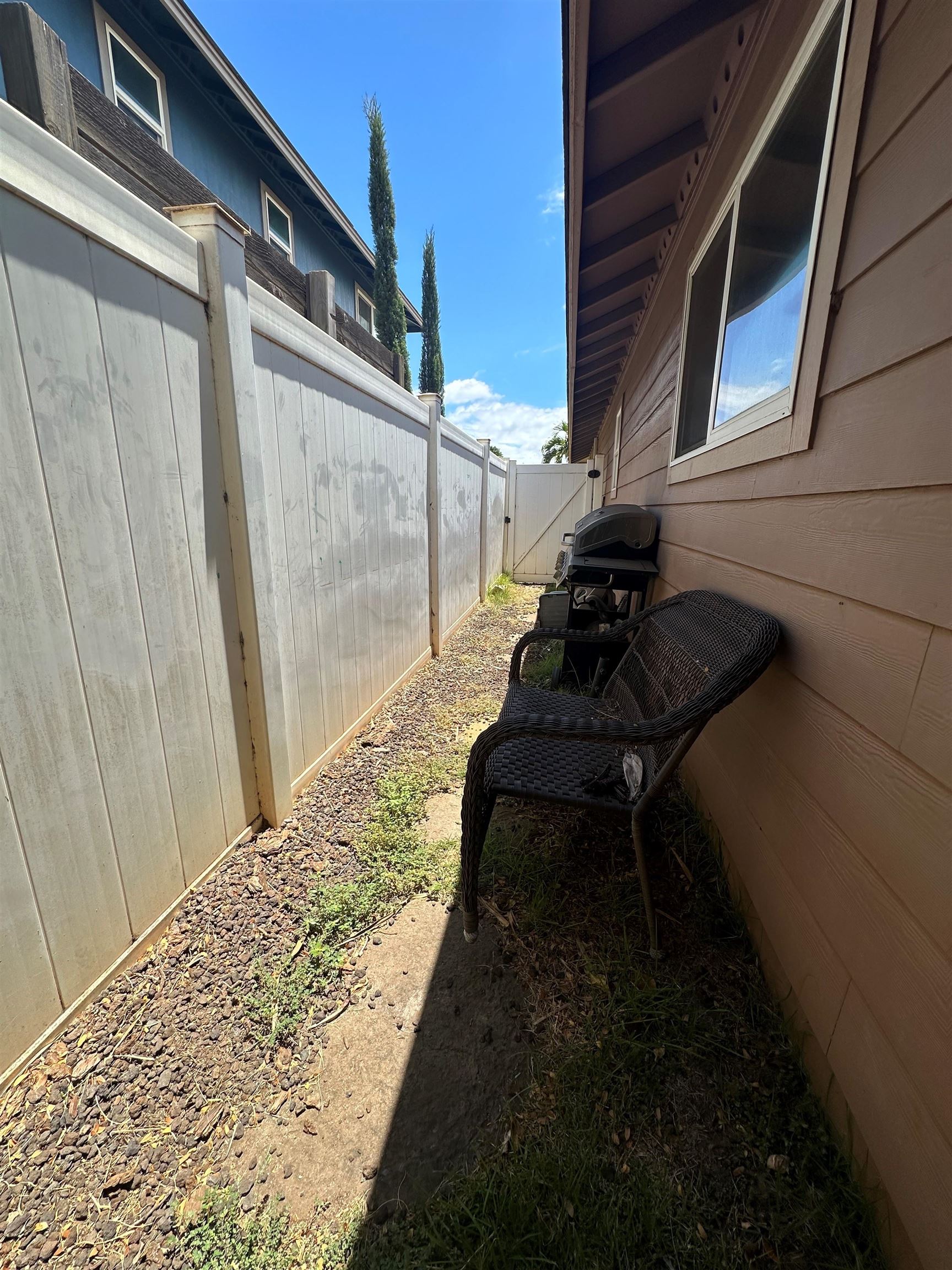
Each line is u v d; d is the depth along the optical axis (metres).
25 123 1.02
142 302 1.34
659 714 1.71
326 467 2.33
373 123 10.12
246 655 1.86
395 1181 1.04
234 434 1.67
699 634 1.70
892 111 0.95
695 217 2.38
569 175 1.92
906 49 0.91
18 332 1.04
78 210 1.14
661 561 3.09
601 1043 1.25
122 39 4.12
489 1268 0.90
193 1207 0.99
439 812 2.22
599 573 3.25
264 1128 1.12
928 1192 0.78
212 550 1.67
